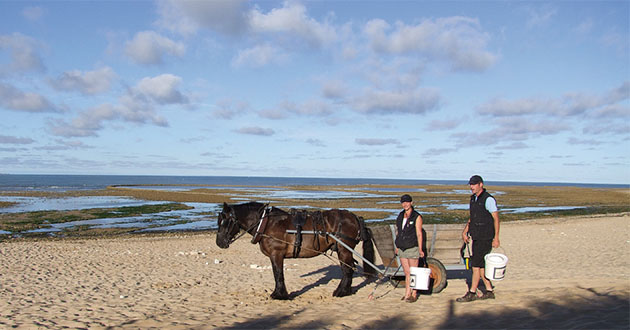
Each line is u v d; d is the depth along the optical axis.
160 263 13.04
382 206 42.41
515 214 35.22
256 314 6.75
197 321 6.37
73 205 40.75
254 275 11.02
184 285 9.65
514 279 9.40
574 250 14.92
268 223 7.82
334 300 7.68
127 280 10.30
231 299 8.00
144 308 7.34
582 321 5.05
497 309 6.02
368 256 8.00
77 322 6.39
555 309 5.74
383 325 5.74
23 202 43.94
